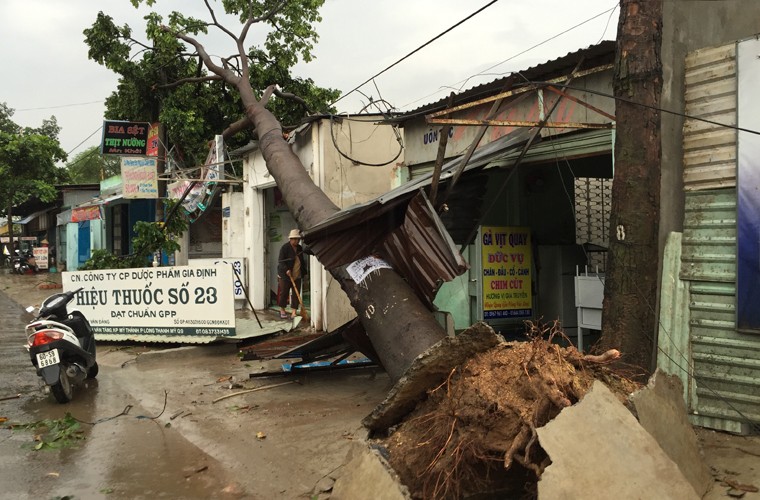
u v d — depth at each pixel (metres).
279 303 11.23
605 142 5.82
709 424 4.81
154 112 15.31
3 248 32.16
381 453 3.34
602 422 2.98
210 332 8.55
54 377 5.99
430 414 3.54
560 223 8.28
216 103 15.40
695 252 4.93
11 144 25.88
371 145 10.12
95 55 14.44
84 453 4.76
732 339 4.73
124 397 6.41
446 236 4.53
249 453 4.66
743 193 4.64
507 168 7.18
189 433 5.18
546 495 2.73
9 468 4.46
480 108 7.27
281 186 7.80
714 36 5.34
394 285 5.16
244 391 6.39
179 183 13.62
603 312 4.79
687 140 5.06
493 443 3.24
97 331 9.49
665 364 4.99
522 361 3.45
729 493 3.52
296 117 15.81
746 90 4.65
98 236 23.81
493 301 7.27
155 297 8.98
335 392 6.30
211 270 8.55
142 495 3.97
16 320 12.40
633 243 4.58
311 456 4.53
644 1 4.52
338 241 5.11
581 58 5.47
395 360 4.76
